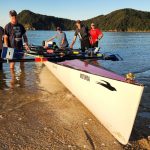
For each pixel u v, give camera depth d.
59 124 4.87
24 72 9.41
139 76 9.26
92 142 4.27
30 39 38.09
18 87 7.30
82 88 5.42
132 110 3.97
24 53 8.27
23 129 4.65
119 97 4.16
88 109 5.46
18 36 8.48
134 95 3.87
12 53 7.95
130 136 4.46
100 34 11.28
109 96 4.41
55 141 4.26
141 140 4.36
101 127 4.80
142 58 15.06
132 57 15.66
